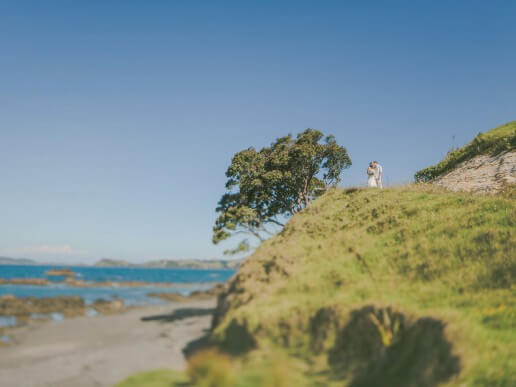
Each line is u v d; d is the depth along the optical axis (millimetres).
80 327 25438
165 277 161250
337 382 11117
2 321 28266
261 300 17953
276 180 45156
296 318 15031
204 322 26812
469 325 10758
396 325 12094
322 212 28969
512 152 30422
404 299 14445
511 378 8391
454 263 16781
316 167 48250
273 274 20812
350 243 22281
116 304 37594
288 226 29281
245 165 46312
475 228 18938
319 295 17016
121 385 11703
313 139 48438
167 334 21969
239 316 16703
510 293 13297
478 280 14922
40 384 12836
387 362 11211
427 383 9508
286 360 13031
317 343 13641
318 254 22016
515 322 10984
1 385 12773
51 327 25453
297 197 48688
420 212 23156
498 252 16266
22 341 20922
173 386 10977
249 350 14742
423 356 10383
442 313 11703
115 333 23000
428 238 19703
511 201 20969
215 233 42344
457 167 35000
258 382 11125
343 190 32438
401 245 20125
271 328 15180
